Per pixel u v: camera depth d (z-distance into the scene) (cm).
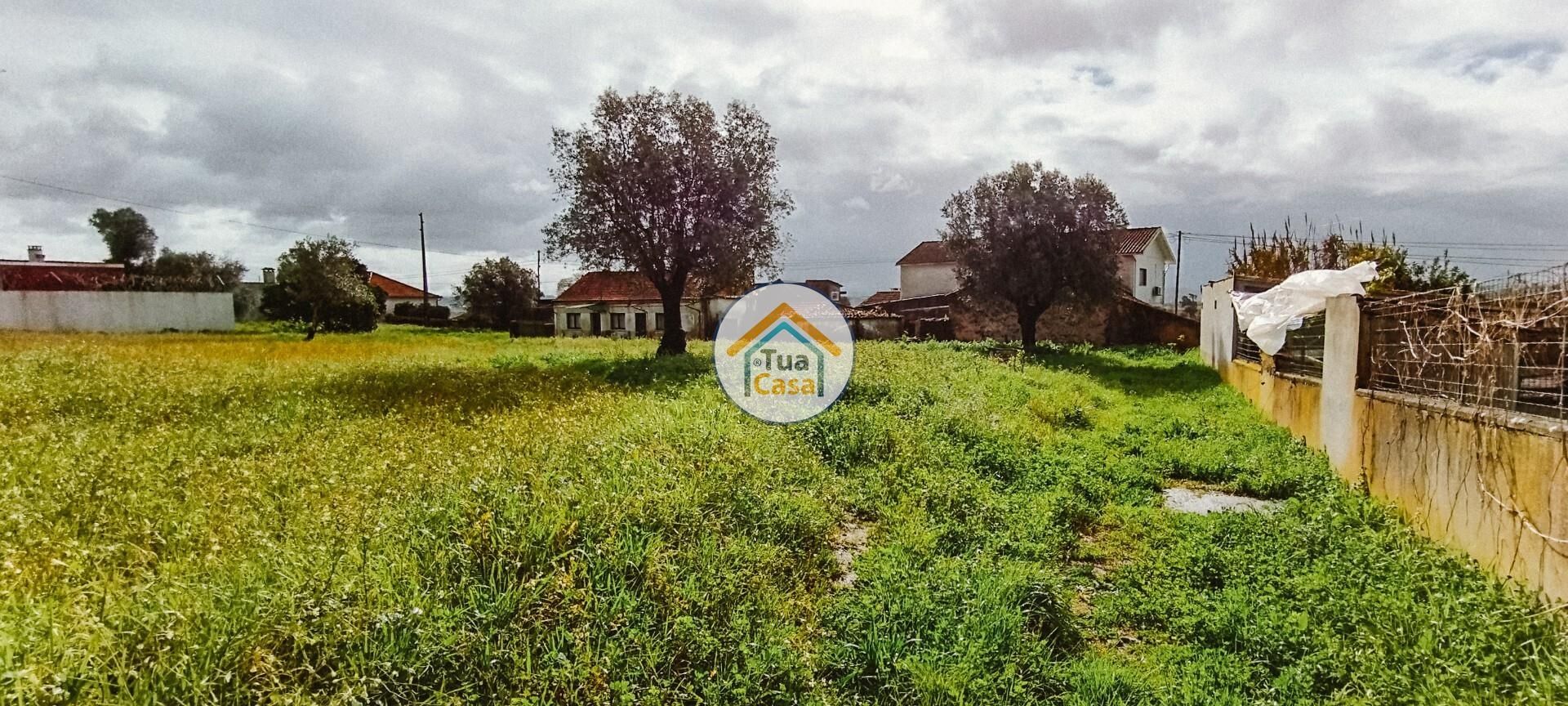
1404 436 548
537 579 351
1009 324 2791
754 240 1761
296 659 282
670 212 1717
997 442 786
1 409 770
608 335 3559
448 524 410
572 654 316
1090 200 2230
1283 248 2288
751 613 383
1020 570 431
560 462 546
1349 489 631
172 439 640
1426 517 508
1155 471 761
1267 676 344
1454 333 494
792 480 618
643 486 487
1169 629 402
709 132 1719
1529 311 435
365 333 3019
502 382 1152
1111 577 477
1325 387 750
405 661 292
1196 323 2533
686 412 807
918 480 641
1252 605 409
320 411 827
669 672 322
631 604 350
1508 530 402
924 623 374
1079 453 801
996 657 345
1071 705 320
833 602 414
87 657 258
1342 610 386
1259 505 654
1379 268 1748
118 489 473
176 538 390
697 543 437
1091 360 2000
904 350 1784
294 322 3375
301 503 460
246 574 335
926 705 312
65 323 2811
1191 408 1159
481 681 295
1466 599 371
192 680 258
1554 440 362
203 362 1322
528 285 4262
